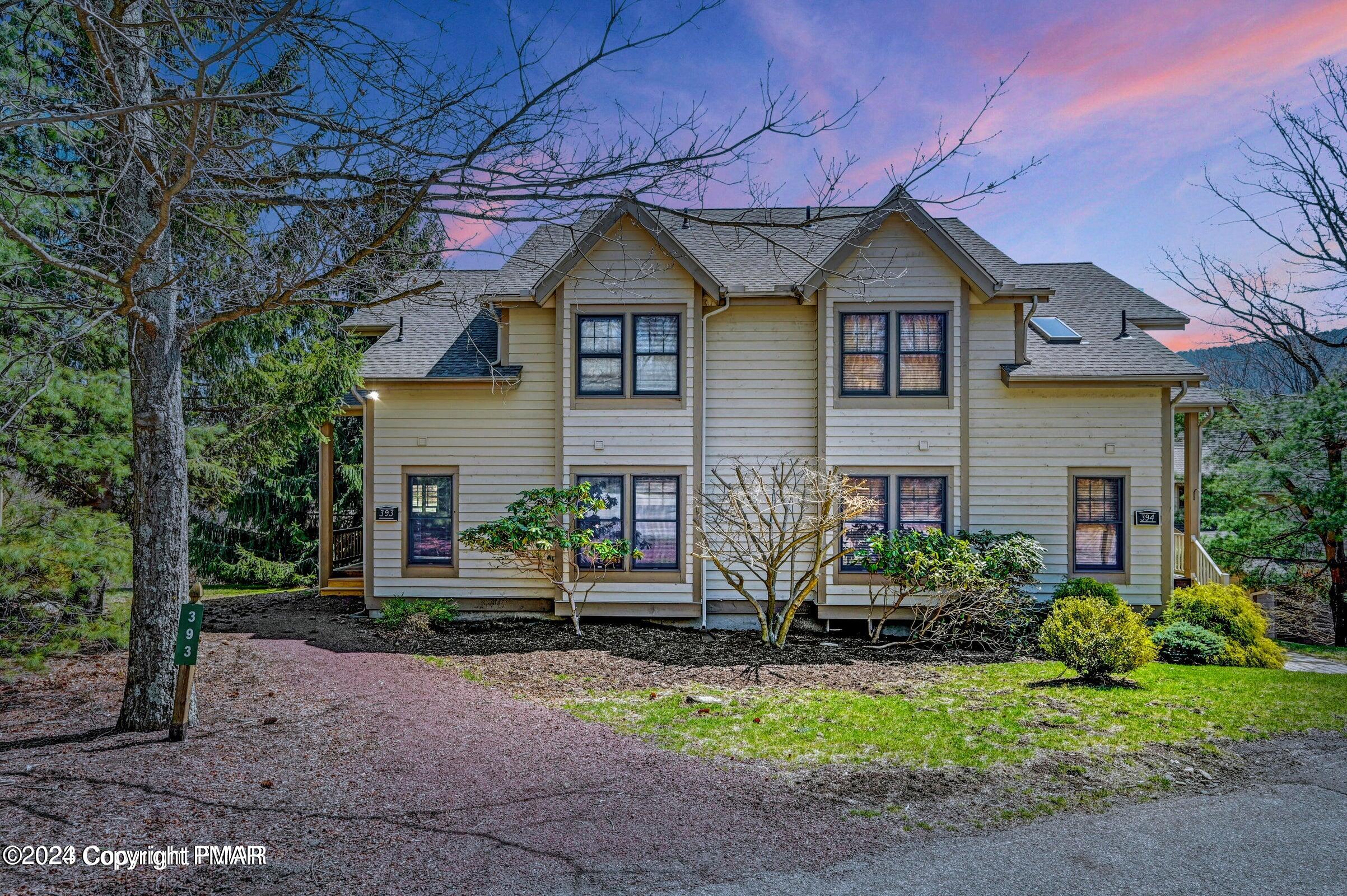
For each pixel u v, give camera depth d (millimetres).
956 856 4539
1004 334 12633
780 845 4633
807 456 12789
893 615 12336
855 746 6520
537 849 4500
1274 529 17000
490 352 13648
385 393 13125
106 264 6746
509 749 6336
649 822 4926
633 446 12656
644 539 12742
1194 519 14539
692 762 6074
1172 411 12609
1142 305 15023
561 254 14477
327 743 6352
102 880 3959
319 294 7254
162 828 4602
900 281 12422
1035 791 5562
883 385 12547
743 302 12727
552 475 12977
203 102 4648
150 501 6590
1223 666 10773
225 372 14352
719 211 15898
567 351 12711
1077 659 9117
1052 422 12562
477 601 13148
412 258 6945
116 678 8422
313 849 4406
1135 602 12523
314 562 20141
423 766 5875
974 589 11242
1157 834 4898
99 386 8438
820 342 12516
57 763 5633
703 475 12773
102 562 7676
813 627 12625
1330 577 17422
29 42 7414
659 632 12234
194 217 6078
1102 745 6590
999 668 10055
